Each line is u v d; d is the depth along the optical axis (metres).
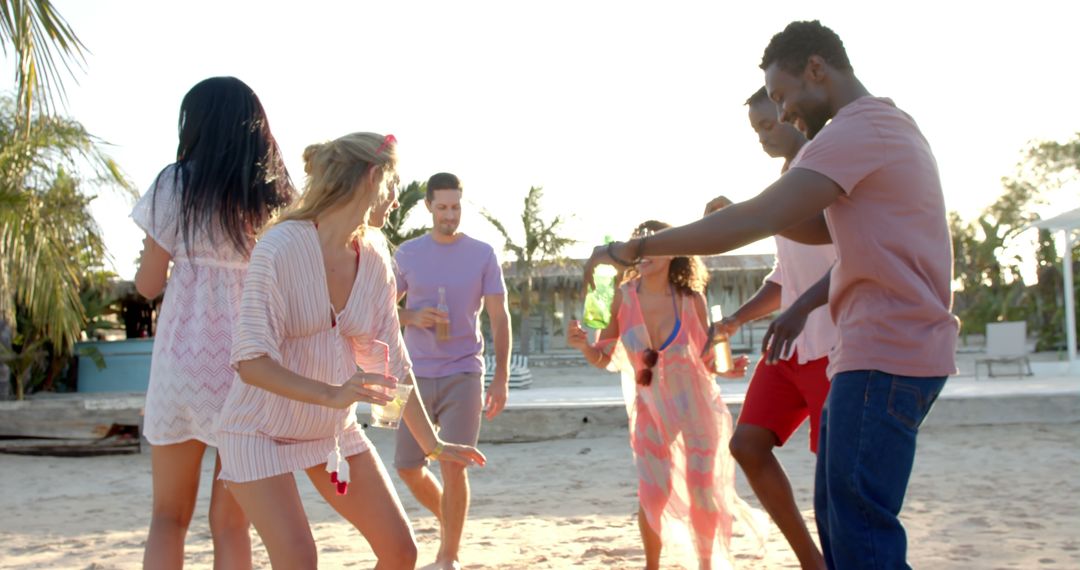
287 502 3.14
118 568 5.70
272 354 3.07
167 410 3.50
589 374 29.22
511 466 9.71
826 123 3.29
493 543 5.97
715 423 4.75
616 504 7.39
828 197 2.97
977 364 17.72
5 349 18.89
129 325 26.88
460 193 5.44
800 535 4.31
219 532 3.66
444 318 5.21
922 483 7.73
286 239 3.15
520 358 23.95
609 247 3.10
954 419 11.11
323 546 6.05
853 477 3.03
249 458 3.13
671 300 4.80
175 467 3.56
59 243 14.96
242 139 3.61
